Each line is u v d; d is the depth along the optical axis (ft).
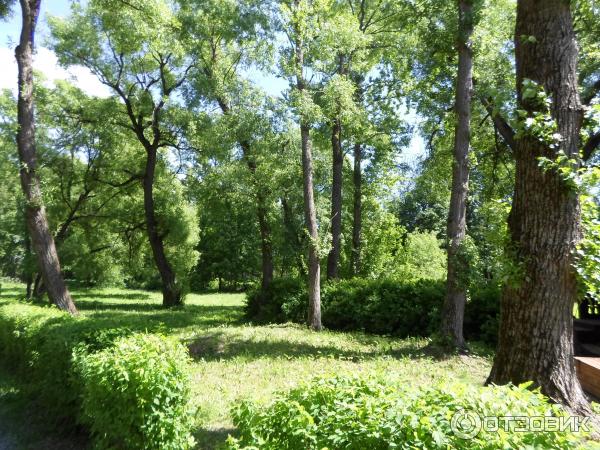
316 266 47.09
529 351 17.52
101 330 24.22
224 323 53.26
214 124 59.93
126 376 15.35
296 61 45.42
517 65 19.16
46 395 23.32
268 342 37.52
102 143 73.31
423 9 37.83
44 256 47.42
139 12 61.82
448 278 34.17
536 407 8.88
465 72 34.65
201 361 31.50
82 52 67.10
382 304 45.88
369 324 46.65
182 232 80.79
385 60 63.21
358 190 73.20
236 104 58.13
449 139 52.31
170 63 70.85
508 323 18.35
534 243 17.65
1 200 89.71
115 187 80.89
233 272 136.15
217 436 18.94
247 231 111.55
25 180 47.29
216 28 62.08
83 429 20.76
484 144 51.78
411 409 9.07
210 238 136.36
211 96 63.72
